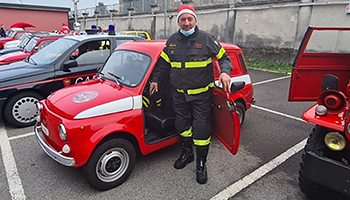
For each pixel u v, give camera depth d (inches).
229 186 119.2
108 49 216.2
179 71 112.0
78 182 120.1
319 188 102.6
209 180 123.5
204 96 113.8
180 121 120.9
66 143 102.8
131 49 143.7
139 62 132.4
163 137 132.6
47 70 184.1
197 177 120.9
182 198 110.0
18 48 374.0
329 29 124.0
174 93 120.2
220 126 118.5
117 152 113.4
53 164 135.2
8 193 111.5
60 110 109.4
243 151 153.6
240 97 169.0
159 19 762.8
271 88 319.0
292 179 125.9
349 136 81.6
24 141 161.0
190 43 110.1
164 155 145.5
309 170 91.7
